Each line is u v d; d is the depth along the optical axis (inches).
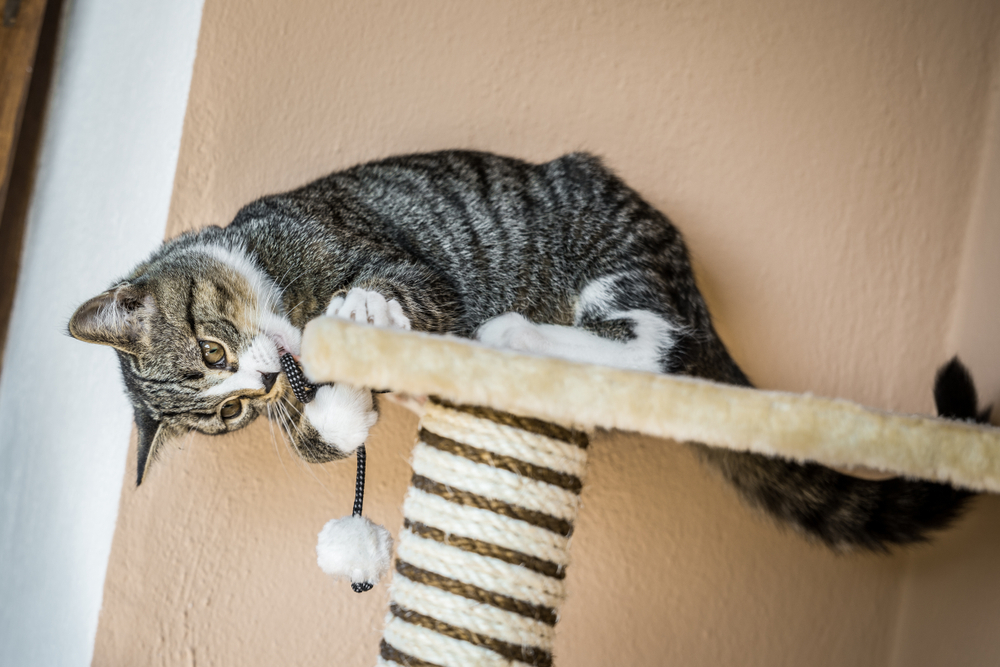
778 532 55.4
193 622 46.8
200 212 50.1
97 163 59.4
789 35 59.5
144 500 46.3
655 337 49.3
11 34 63.5
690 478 54.4
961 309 60.3
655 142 57.4
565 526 34.2
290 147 52.3
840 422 31.0
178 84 51.0
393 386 29.8
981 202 60.9
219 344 45.1
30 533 55.2
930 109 61.5
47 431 56.4
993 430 32.7
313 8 53.1
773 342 57.6
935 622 54.1
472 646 32.0
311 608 49.1
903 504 48.1
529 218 52.2
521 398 30.1
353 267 46.9
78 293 55.7
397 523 50.1
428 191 51.3
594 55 57.4
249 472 48.6
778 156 58.8
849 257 59.3
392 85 54.6
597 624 52.1
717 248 57.5
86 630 45.1
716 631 53.7
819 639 55.4
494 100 56.1
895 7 61.4
